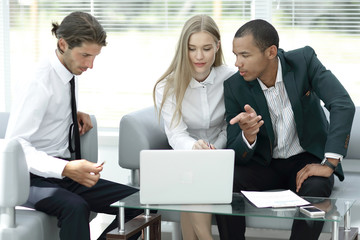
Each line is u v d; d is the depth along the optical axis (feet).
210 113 12.90
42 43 17.38
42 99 11.34
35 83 11.37
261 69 11.83
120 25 17.01
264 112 12.12
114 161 16.74
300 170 11.83
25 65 17.48
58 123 11.87
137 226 10.27
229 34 16.53
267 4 16.28
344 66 16.02
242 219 11.62
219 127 13.37
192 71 12.47
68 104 11.94
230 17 16.52
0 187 9.95
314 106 12.34
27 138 11.25
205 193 9.90
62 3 17.17
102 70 17.20
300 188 11.58
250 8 16.42
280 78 12.14
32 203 11.02
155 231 10.97
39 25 17.35
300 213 9.44
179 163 9.82
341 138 11.57
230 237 11.50
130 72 17.10
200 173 9.86
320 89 12.05
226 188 9.91
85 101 17.34
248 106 11.19
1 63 17.54
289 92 12.06
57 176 10.92
